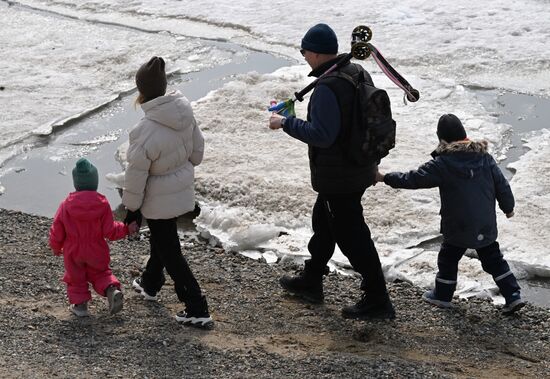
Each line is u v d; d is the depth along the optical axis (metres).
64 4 36.75
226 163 21.09
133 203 10.95
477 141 12.62
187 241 17.36
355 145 11.05
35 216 17.92
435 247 17.36
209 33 32.50
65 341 10.95
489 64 28.05
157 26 33.56
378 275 12.14
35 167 21.77
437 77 27.27
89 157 22.39
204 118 23.86
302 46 11.35
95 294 12.83
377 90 10.97
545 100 25.30
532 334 12.48
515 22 31.94
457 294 14.79
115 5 36.31
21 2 37.25
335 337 11.78
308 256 16.66
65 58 30.16
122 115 25.42
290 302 13.13
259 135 22.91
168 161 10.90
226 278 14.32
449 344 11.84
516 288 13.09
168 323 11.83
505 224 17.92
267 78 26.70
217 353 10.86
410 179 12.45
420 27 31.78
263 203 19.06
